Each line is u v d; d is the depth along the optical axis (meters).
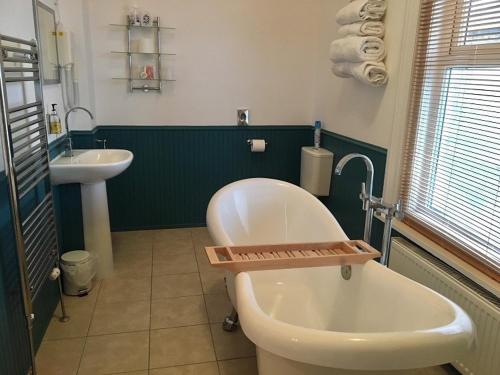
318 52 3.59
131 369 1.99
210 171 3.73
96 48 3.27
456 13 1.97
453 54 2.01
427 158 2.23
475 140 1.93
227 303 2.59
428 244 2.11
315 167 3.33
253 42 3.53
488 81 1.80
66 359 2.05
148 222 3.73
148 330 2.30
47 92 2.52
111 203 3.61
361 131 2.85
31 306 1.75
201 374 1.97
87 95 3.06
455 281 1.84
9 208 1.77
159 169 3.62
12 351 1.77
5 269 1.71
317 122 3.51
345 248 1.87
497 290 1.68
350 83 2.99
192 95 3.53
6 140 1.55
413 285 1.56
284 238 2.74
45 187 2.28
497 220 1.75
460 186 2.00
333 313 2.04
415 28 2.21
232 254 1.70
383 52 2.48
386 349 1.11
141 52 3.26
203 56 3.46
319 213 2.45
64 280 2.62
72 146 3.05
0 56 1.51
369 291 1.75
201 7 3.37
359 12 2.46
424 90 2.24
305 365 1.26
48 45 2.54
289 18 3.54
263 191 2.76
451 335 1.19
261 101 3.68
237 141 3.72
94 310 2.48
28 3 2.14
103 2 3.19
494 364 1.65
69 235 2.85
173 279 2.87
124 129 3.46
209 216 2.22
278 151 3.82
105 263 2.86
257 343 1.20
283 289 2.43
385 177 2.53
